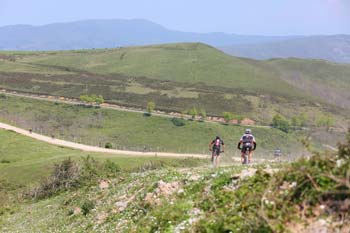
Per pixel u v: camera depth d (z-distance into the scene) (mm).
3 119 194000
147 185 27406
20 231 39281
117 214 26203
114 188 34438
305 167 13570
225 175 19984
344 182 11867
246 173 18609
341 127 14500
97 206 32531
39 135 169625
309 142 14781
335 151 14008
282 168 15859
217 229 13703
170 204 20469
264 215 12133
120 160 100250
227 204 15891
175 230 16656
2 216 53938
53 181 65125
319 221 11531
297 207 12570
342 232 10891
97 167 63188
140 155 123438
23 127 183875
